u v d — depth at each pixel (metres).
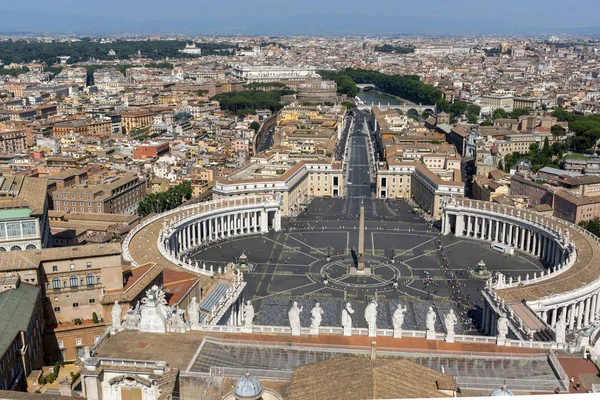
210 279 186.62
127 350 120.56
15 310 144.00
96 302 167.50
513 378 114.06
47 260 161.25
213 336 128.50
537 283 199.62
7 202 195.75
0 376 124.56
